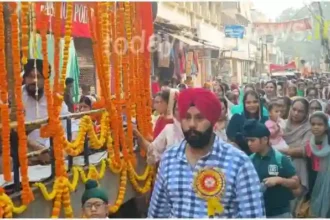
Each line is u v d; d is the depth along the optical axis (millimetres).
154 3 10836
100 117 7156
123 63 7555
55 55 5621
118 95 7312
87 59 15047
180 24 24031
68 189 5590
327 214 6957
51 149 5609
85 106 9836
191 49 25359
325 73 41375
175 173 3916
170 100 7367
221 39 32625
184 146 3979
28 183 4941
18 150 4938
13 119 6074
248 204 3826
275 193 5535
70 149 5863
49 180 5531
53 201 5453
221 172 3832
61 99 5566
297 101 8094
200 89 3900
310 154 7047
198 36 27219
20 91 4945
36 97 6672
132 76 7812
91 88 15023
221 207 3822
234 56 40500
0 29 4801
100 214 5129
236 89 19688
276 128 7867
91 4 7039
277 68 47031
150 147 7043
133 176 7605
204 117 3832
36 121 5250
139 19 8258
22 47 5152
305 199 7105
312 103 10047
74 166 6105
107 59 6977
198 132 3828
